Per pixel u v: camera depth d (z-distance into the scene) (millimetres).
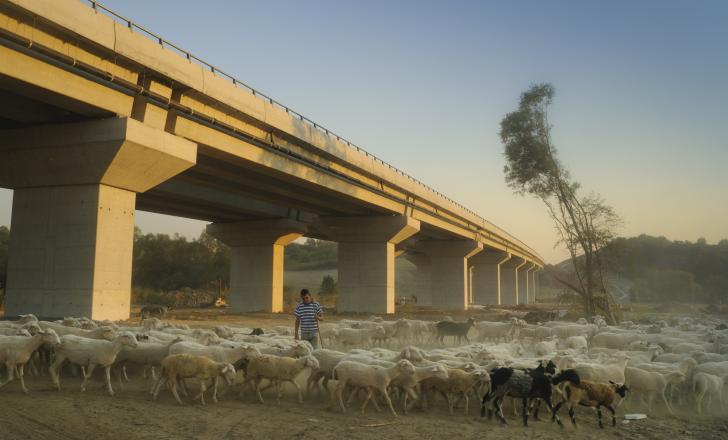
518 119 46469
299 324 14672
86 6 22891
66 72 23297
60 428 9266
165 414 10484
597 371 12438
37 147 27375
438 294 78750
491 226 85500
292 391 13383
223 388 13023
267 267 57688
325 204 50875
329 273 140750
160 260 105125
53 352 13000
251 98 32406
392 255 56531
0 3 20172
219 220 59000
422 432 10055
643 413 12398
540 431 10523
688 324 30594
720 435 10641
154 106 27500
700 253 153375
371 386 11312
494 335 26969
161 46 26562
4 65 20953
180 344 12492
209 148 31375
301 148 38656
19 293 28578
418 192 56688
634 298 110938
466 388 11625
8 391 11703
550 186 45562
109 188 27875
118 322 27188
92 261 27250
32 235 28578
